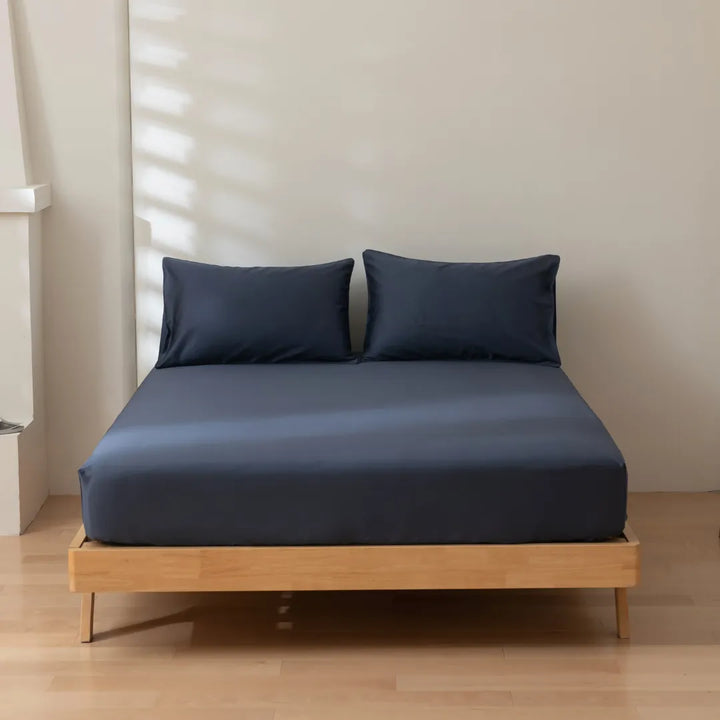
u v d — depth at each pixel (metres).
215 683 2.79
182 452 2.93
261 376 3.65
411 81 3.97
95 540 2.96
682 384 4.18
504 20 3.93
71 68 3.91
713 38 3.93
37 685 2.79
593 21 3.93
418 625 3.11
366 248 4.09
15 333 3.88
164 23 3.92
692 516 3.95
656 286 4.11
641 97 3.97
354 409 3.24
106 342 4.10
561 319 4.13
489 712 2.66
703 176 4.03
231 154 4.02
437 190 4.05
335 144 4.01
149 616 3.16
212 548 2.89
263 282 3.87
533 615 3.16
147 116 3.98
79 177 3.98
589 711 2.66
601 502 2.90
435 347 3.84
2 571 3.46
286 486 2.88
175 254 4.09
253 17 3.92
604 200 4.05
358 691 2.75
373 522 2.90
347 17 3.92
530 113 3.99
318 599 3.27
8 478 3.72
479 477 2.89
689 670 2.85
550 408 3.24
